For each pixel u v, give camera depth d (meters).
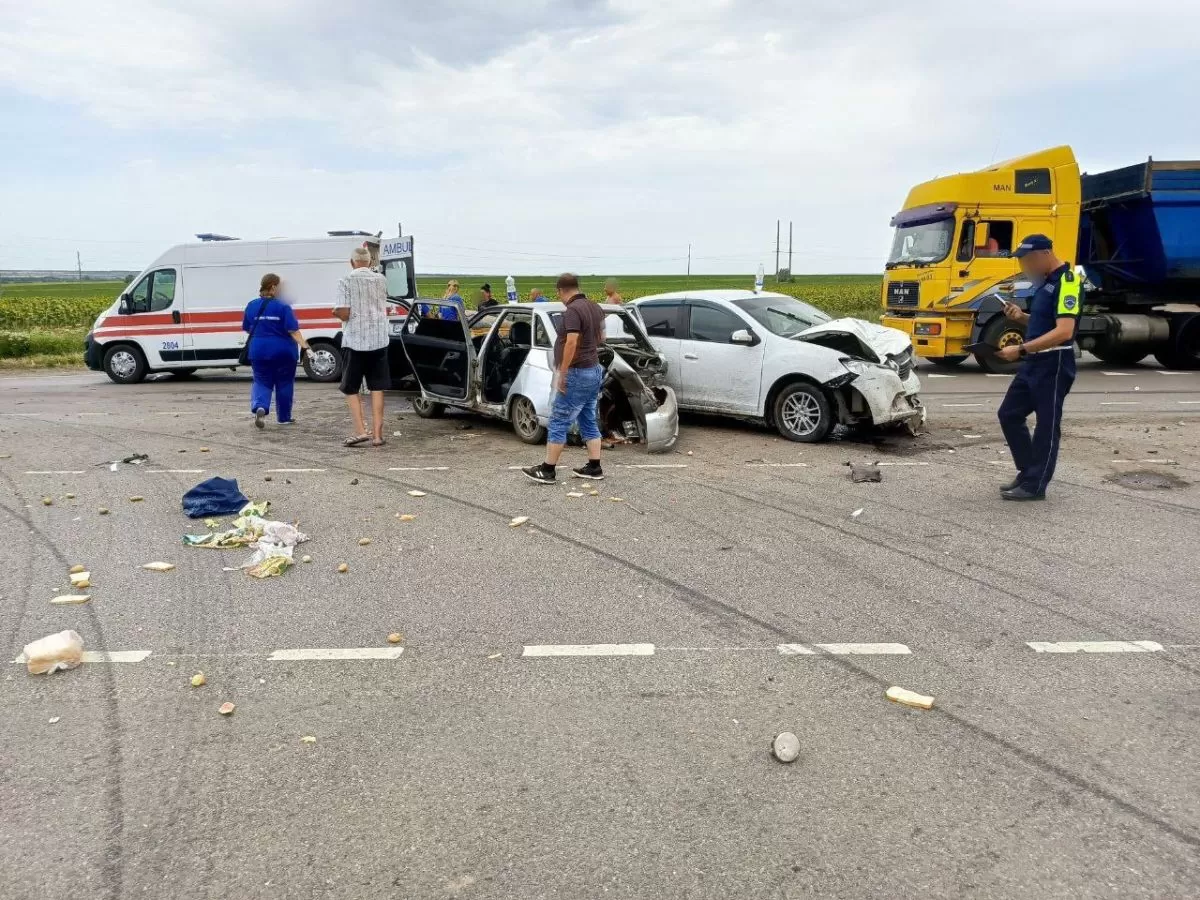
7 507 6.78
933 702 3.62
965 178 15.18
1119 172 15.91
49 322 37.94
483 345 9.97
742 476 7.74
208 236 16.25
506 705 3.64
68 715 3.57
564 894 2.51
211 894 2.53
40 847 2.74
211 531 6.14
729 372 9.72
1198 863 2.62
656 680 3.85
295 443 9.47
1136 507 6.60
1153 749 3.26
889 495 7.03
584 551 5.65
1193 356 16.39
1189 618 4.50
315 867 2.64
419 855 2.69
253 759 3.24
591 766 3.18
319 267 15.52
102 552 5.66
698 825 2.83
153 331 15.91
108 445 9.38
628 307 10.58
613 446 9.15
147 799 2.99
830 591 4.91
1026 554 5.52
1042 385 6.53
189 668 4.00
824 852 2.69
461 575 5.21
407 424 10.74
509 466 8.23
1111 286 17.06
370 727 3.47
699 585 5.02
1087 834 2.76
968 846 2.71
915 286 16.02
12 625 4.48
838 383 8.87
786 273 71.12
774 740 3.27
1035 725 3.44
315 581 5.13
